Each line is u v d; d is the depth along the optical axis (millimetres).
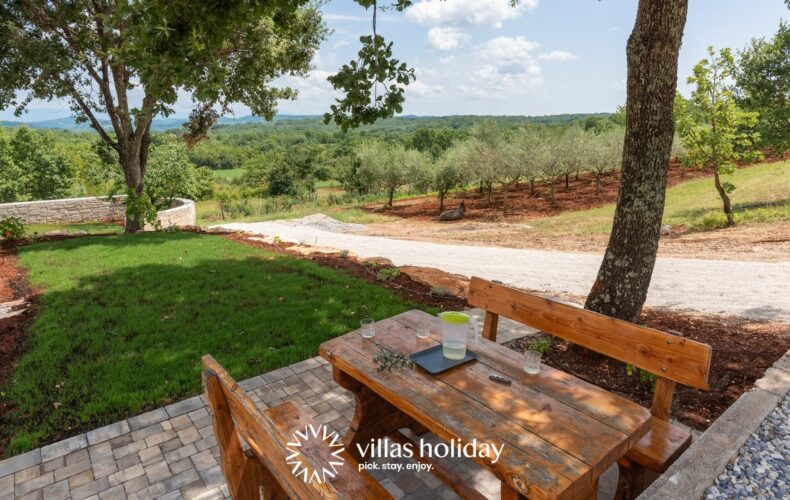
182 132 14891
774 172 23125
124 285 6855
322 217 23250
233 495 2119
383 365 2395
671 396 2586
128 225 14125
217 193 55625
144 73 4262
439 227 21359
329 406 3496
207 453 2979
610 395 2133
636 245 3871
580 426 1901
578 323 2992
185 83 4383
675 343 2490
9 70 11156
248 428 1865
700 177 25859
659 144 3693
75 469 2838
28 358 4336
